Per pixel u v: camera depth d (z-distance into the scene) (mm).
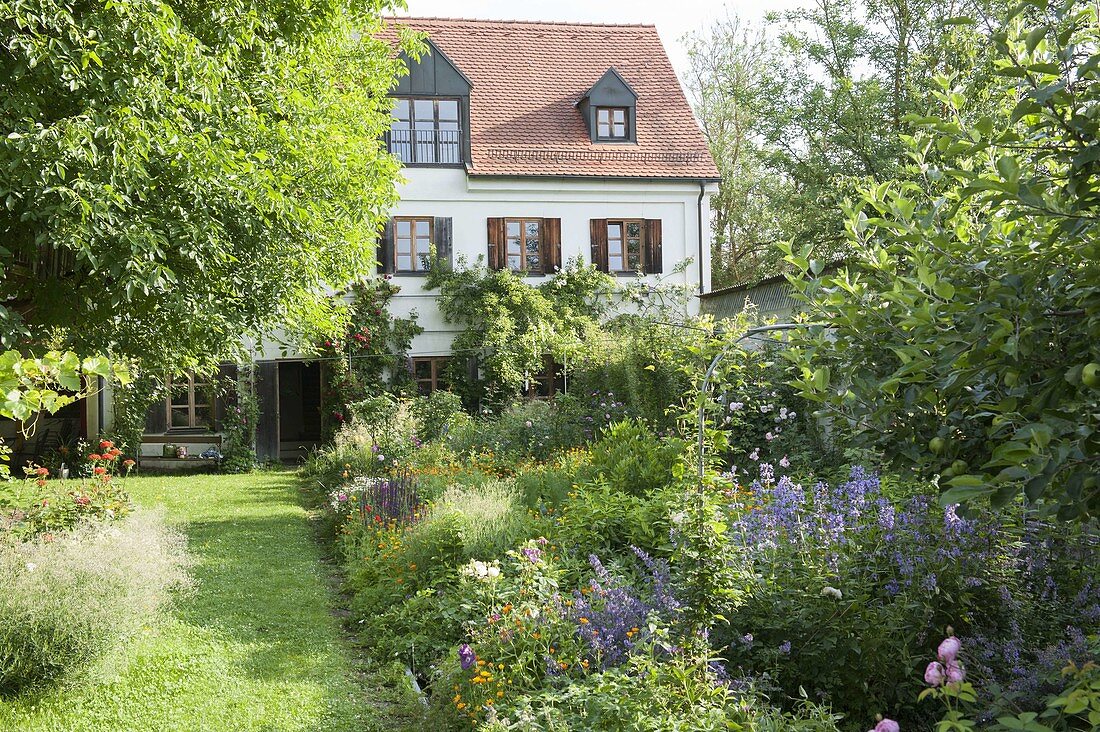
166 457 18406
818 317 3881
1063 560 5312
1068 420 2518
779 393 11719
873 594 5016
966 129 3182
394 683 5750
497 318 19422
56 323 9125
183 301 8320
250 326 9922
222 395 18719
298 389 24375
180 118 7746
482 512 7984
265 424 19125
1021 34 3023
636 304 20609
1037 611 4980
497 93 22172
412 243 20109
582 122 21828
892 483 6559
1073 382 2465
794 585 4941
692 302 20359
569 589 6332
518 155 20750
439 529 7570
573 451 12039
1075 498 2373
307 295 11195
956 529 4992
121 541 6457
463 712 4621
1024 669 4203
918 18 21547
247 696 5398
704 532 4805
